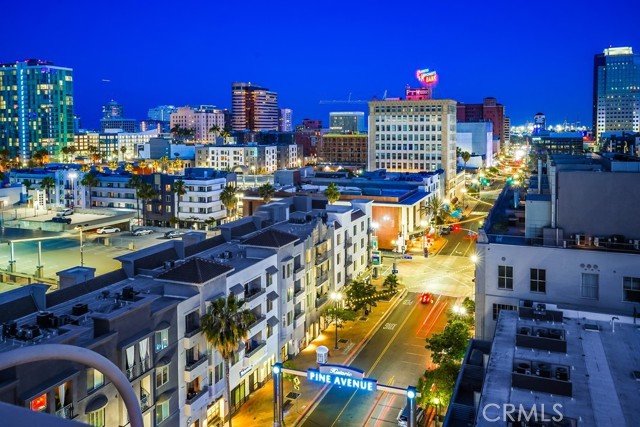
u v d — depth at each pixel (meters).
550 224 65.06
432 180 198.50
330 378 50.72
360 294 100.12
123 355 53.41
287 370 53.84
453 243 164.88
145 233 170.50
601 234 61.94
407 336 94.00
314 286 94.44
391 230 156.62
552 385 39.75
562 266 60.69
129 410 8.22
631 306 58.41
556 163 84.69
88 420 49.94
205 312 65.06
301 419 69.00
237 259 80.56
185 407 61.75
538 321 53.72
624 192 61.03
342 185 195.12
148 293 65.38
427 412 71.38
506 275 62.91
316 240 96.69
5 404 5.58
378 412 70.31
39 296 61.06
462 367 49.88
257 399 74.19
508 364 44.47
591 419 36.41
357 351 88.50
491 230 71.50
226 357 62.72
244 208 171.75
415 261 143.25
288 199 128.50
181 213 190.88
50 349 7.23
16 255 138.75
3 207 190.88
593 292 59.88
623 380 41.56
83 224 160.50
